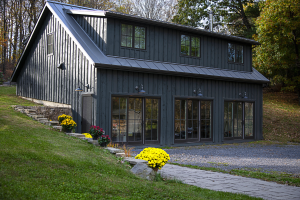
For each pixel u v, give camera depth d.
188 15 32.75
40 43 17.16
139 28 14.02
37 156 6.15
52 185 4.75
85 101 12.97
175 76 14.84
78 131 13.38
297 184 6.99
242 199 5.36
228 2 32.12
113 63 12.48
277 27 23.41
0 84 26.28
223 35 16.92
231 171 8.50
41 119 11.06
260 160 11.01
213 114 16.38
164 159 7.45
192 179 7.21
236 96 17.64
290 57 24.95
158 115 14.16
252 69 19.17
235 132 17.53
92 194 4.64
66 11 15.52
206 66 16.58
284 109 24.78
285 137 19.20
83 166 6.32
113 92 12.70
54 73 15.61
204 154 12.12
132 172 6.82
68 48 14.35
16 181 4.59
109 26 13.08
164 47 14.84
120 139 12.93
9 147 6.38
